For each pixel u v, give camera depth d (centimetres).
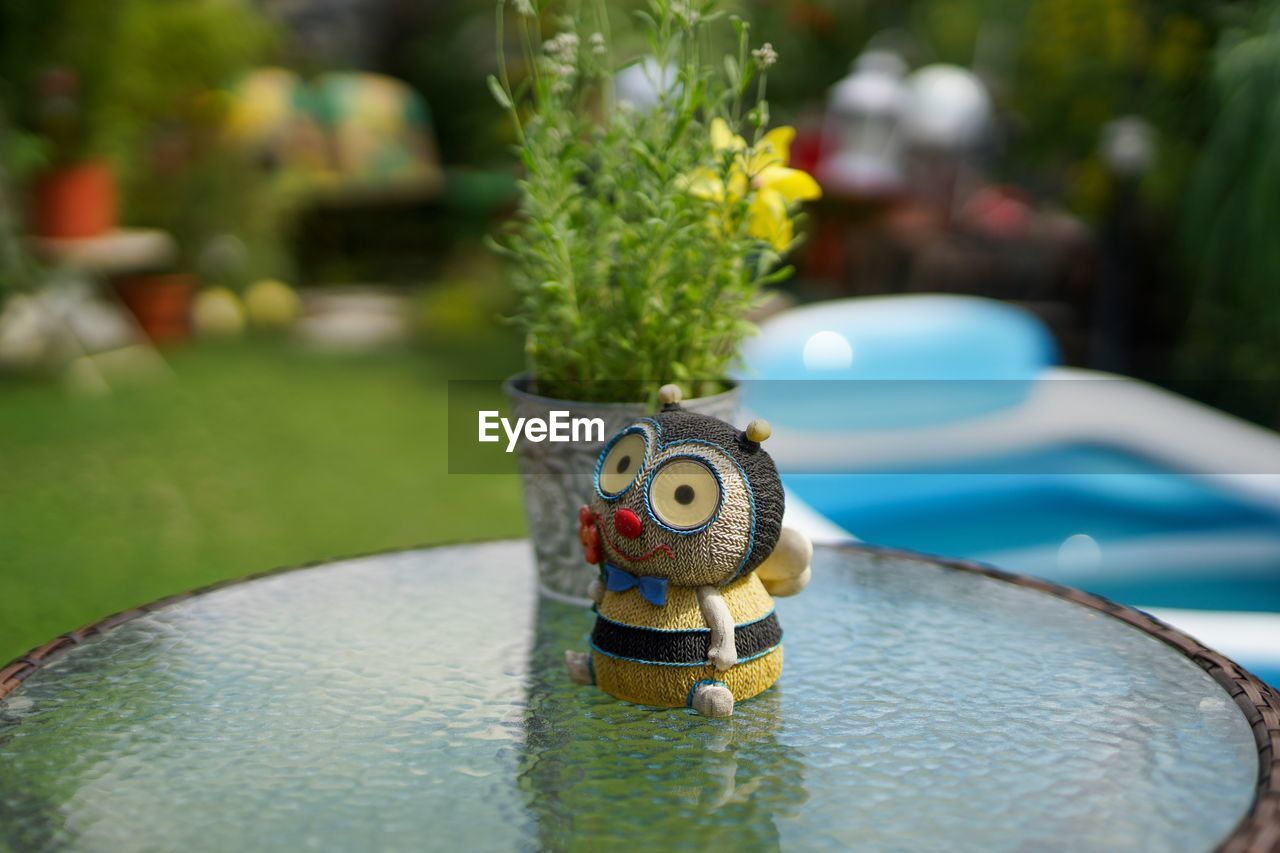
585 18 232
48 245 619
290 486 470
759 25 754
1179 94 573
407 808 110
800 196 170
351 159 887
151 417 568
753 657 132
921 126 635
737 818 108
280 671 143
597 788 114
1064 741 122
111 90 650
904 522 406
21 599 345
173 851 103
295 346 732
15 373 630
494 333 774
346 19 1003
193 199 767
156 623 159
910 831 105
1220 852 99
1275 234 479
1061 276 682
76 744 123
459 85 968
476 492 466
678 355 167
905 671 142
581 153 172
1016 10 708
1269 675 226
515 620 162
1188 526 390
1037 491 416
